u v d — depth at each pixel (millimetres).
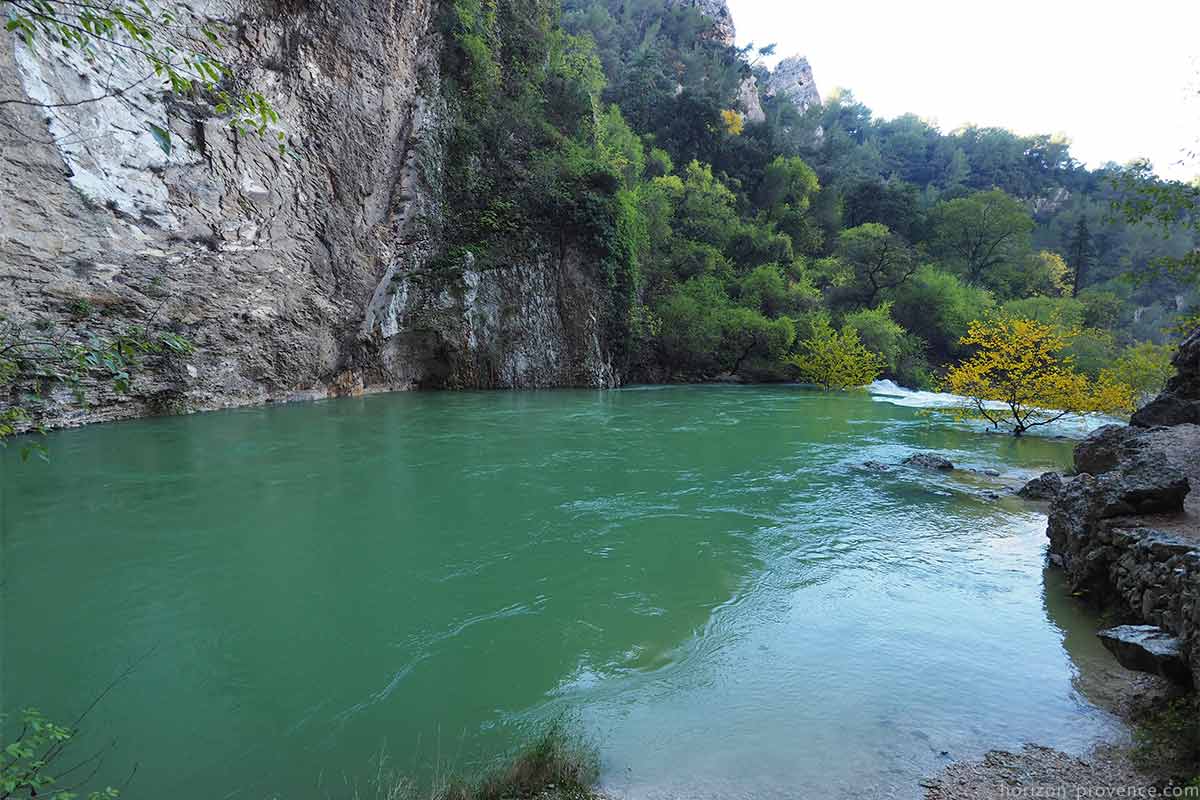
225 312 16234
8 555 6551
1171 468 6324
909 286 40094
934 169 91062
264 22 15656
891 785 3344
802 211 52969
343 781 3457
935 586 6172
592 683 4461
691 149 51688
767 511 8680
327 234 19031
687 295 36031
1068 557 6441
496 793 3268
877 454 12859
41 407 12445
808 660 4730
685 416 18484
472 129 26359
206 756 3648
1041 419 17234
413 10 21344
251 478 9781
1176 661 3895
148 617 5324
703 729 3891
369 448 12383
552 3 35281
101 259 12461
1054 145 90500
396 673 4582
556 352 28172
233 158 15328
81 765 3535
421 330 24609
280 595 5812
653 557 6902
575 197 28219
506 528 7793
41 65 11016
